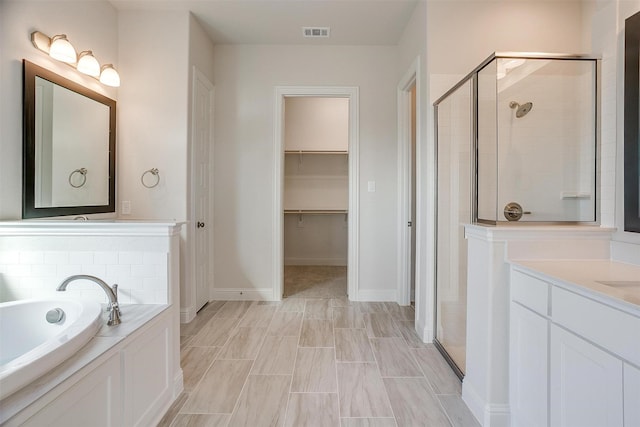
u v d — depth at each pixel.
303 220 5.48
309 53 3.52
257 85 3.52
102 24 2.67
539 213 2.00
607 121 1.72
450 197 2.34
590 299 1.10
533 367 1.39
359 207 3.54
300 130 5.41
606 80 1.74
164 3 2.78
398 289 3.48
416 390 1.91
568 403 1.20
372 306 3.40
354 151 3.52
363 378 2.04
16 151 1.94
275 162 3.54
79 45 2.43
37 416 0.95
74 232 1.75
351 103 3.52
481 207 2.02
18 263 1.74
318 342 2.55
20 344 1.58
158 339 1.66
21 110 1.97
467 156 2.13
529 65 1.97
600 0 1.80
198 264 3.19
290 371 2.12
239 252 3.57
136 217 2.88
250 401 1.80
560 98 1.95
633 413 0.94
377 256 3.57
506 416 1.57
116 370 1.33
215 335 2.67
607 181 1.70
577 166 1.93
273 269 3.57
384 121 3.52
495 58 1.97
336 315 3.14
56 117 2.22
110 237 1.76
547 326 1.31
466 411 1.72
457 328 2.19
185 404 1.77
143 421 1.51
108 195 2.74
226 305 3.41
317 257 5.51
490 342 1.57
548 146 2.01
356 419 1.66
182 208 2.88
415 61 2.81
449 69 2.50
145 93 2.88
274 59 3.51
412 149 3.53
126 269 1.77
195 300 3.10
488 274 1.58
